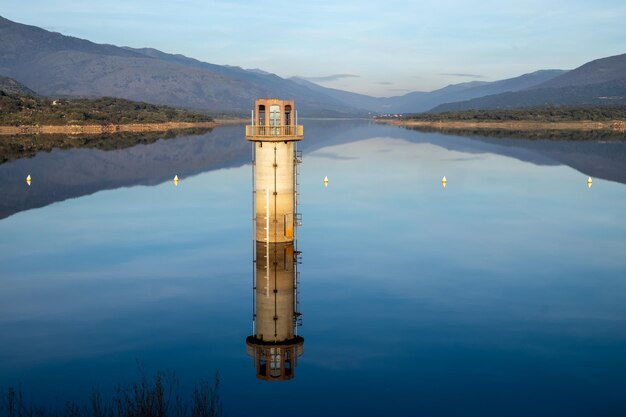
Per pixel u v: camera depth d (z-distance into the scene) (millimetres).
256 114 56688
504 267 55188
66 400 31844
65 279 52469
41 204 90500
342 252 59938
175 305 45719
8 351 37938
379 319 42500
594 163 146375
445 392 32594
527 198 94938
